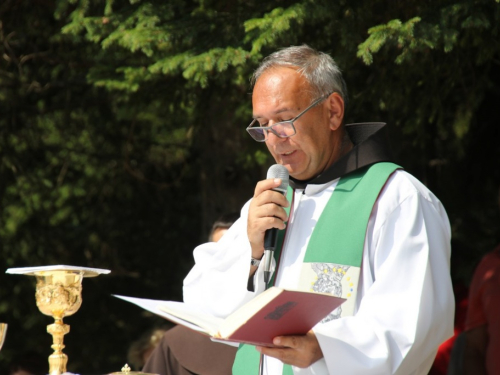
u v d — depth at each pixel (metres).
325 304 7.39
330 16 13.06
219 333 7.44
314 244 9.16
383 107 15.25
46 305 8.67
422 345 8.10
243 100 16.30
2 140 21.94
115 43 14.34
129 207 25.98
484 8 12.65
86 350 25.61
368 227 8.98
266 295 7.16
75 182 24.97
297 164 9.31
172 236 26.53
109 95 21.45
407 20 13.09
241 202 18.59
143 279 26.31
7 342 25.14
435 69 14.58
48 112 22.22
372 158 9.43
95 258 25.55
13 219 24.27
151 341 15.35
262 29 13.09
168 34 13.66
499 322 12.27
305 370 8.45
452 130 17.97
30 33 19.94
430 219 8.76
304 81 9.18
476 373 12.52
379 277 8.38
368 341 8.00
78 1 14.92
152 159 25.52
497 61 15.97
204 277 9.71
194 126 17.23
